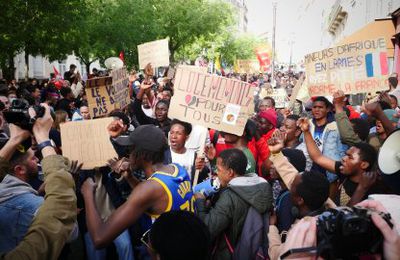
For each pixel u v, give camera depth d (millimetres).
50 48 16516
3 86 11242
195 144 5703
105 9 22734
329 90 5742
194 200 3541
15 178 2816
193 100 5062
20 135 2479
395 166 2617
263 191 3314
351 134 4629
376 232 1854
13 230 2670
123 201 3865
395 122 5715
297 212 3113
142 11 23484
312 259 1887
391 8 19016
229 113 4973
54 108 11633
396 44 15758
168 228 2004
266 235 3262
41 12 12945
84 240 4070
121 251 3707
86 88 6500
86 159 3496
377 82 5555
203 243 1997
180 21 30094
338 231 1838
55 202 2129
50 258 2041
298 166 4188
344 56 5656
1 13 11797
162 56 9711
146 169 3131
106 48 22969
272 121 6332
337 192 4094
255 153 5402
